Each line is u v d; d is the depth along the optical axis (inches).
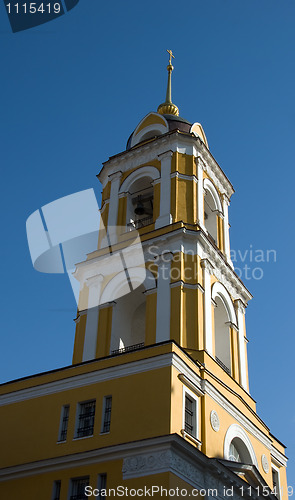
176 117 1743.4
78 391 1158.3
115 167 1649.9
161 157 1556.3
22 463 1125.7
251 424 1300.4
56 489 1063.6
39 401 1194.0
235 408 1249.4
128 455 1018.7
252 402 1369.3
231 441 1228.5
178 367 1105.4
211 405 1178.0
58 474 1072.2
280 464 1413.6
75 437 1110.4
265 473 1300.4
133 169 1604.3
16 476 1109.7
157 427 1034.7
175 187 1486.2
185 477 1002.7
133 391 1095.6
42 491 1066.7
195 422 1120.8
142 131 1704.0
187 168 1537.9
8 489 1104.8
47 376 1214.9
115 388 1118.4
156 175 1535.4
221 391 1235.9
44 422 1160.8
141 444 1009.5
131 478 994.1
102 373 1148.5
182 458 1013.2
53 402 1175.6
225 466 1077.1
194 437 1095.0
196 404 1139.9
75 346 1365.7
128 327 1407.5
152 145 1593.3
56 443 1121.4
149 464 991.6
